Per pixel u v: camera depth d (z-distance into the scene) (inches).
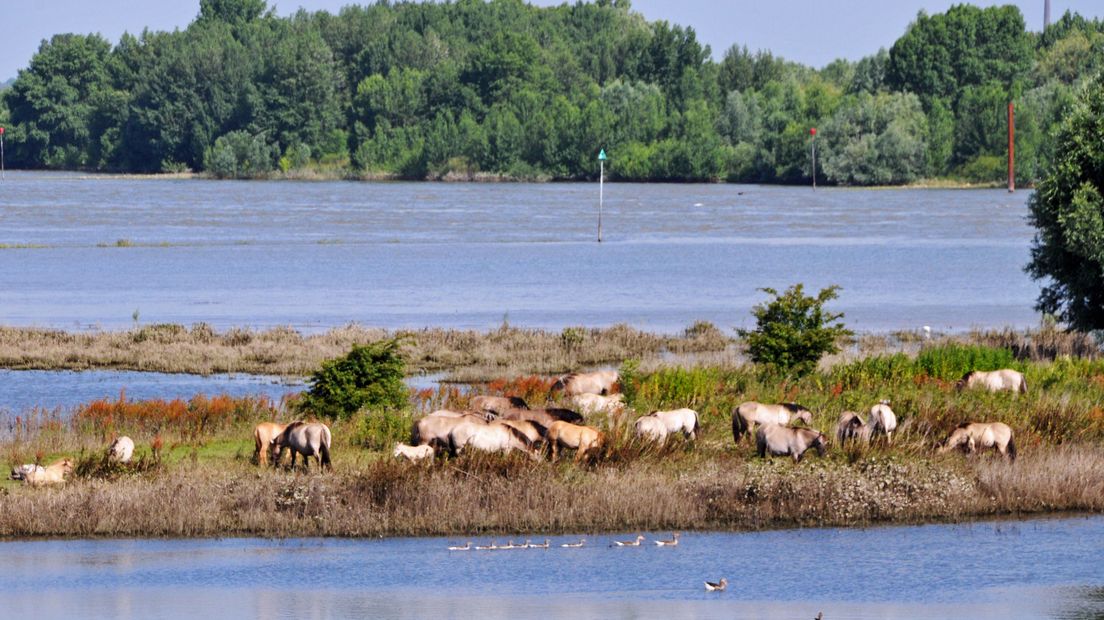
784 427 4434.1
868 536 3939.5
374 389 5123.0
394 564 3686.0
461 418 4352.9
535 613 3302.2
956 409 5049.2
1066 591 3464.6
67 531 3949.3
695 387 5467.5
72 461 4355.3
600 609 3329.2
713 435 4862.2
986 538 3919.8
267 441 4424.2
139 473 4315.9
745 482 4126.5
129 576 3592.5
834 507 4069.9
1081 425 4968.0
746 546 3846.0
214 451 4707.2
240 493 4077.3
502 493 4045.3
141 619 3248.0
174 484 4119.1
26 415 5506.9
